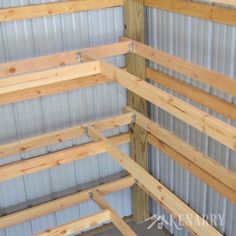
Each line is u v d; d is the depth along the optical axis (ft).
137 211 15.98
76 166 14.98
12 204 14.38
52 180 14.75
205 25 11.25
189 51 12.19
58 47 13.44
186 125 13.11
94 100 14.53
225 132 6.96
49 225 15.11
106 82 14.44
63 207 13.75
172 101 8.10
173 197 8.53
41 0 12.66
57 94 13.78
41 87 13.08
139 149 15.14
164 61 11.68
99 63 10.40
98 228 15.71
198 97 11.84
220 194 12.03
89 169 15.29
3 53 12.75
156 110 14.49
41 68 11.44
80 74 10.27
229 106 10.70
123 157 10.73
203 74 10.39
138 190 15.56
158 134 13.08
